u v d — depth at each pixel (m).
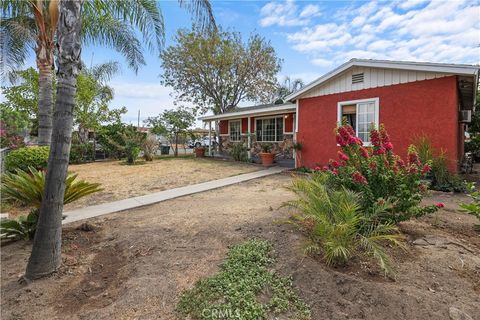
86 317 2.14
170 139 19.00
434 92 6.76
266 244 3.12
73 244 3.55
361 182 3.13
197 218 4.41
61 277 2.74
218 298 2.28
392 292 2.15
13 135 11.16
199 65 19.52
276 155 13.43
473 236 3.31
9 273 2.86
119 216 4.86
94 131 15.43
